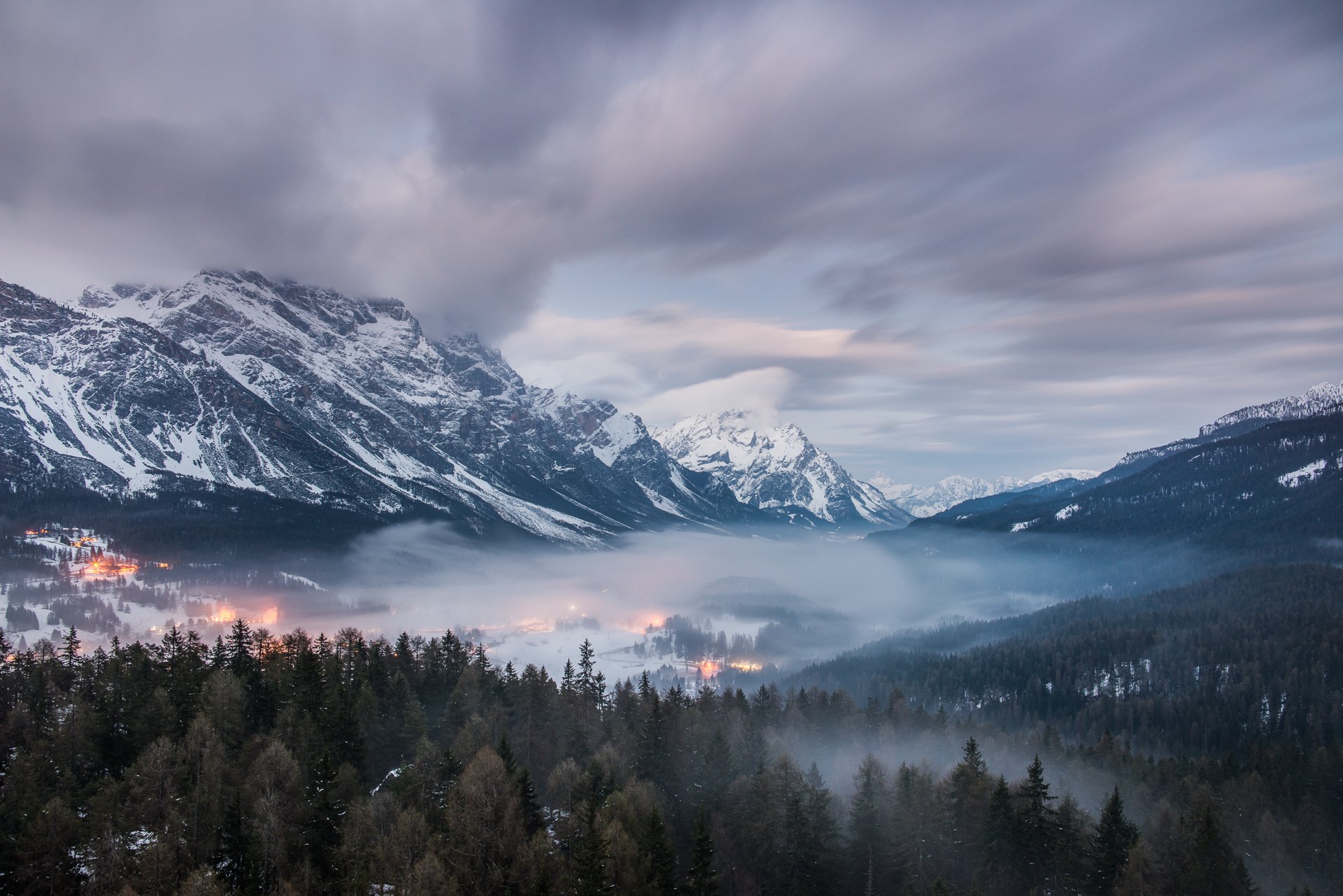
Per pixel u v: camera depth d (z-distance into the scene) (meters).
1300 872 124.94
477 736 133.62
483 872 101.56
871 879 108.44
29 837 95.88
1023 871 106.12
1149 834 122.00
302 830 104.62
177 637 155.62
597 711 165.12
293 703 134.50
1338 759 152.12
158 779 104.06
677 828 123.56
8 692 130.38
